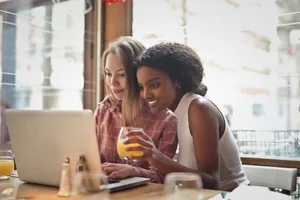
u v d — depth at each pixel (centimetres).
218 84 248
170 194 89
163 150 168
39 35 254
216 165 142
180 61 165
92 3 289
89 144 110
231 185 155
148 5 276
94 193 81
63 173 115
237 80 241
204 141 143
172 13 266
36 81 252
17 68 240
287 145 224
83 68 286
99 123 203
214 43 250
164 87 165
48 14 260
